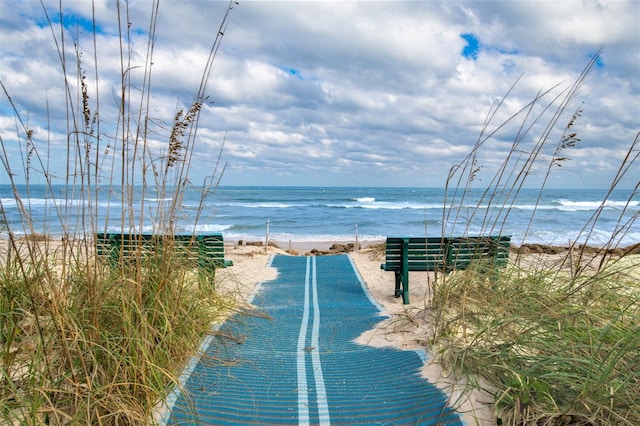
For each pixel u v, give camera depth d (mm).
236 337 4367
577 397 2486
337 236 24125
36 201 22047
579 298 3523
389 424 2709
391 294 7453
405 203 48156
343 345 4363
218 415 2768
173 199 3770
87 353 2730
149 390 2725
